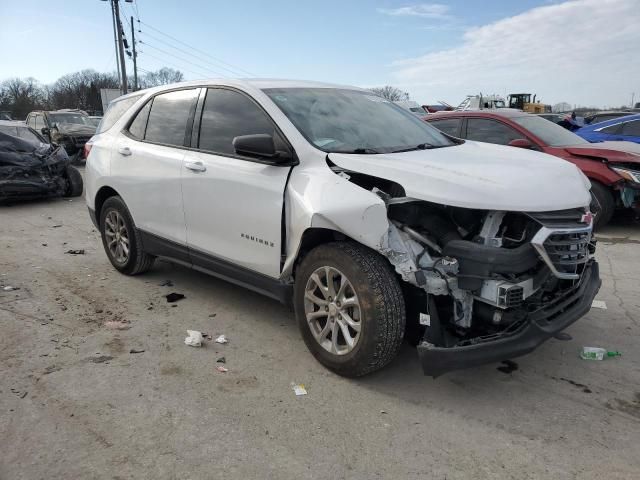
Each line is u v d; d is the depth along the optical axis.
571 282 3.35
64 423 2.93
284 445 2.77
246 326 4.24
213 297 4.86
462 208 3.15
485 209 2.93
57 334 4.04
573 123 11.96
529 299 3.13
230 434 2.85
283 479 2.53
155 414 3.03
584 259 3.20
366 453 2.71
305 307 3.52
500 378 3.45
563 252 3.03
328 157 3.48
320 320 3.55
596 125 10.56
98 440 2.79
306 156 3.55
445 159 3.52
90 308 4.57
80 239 7.19
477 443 2.79
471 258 2.98
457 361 2.91
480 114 7.98
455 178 3.08
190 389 3.29
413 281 3.00
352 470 2.59
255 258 3.82
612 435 2.85
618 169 6.99
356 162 3.35
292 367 3.58
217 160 4.07
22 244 6.85
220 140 4.15
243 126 3.99
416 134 4.31
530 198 2.99
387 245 3.03
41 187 9.96
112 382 3.36
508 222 3.08
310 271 3.43
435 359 2.94
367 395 3.24
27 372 3.47
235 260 3.99
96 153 5.45
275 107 3.83
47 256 6.25
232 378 3.43
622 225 8.00
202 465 2.62
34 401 3.13
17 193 9.70
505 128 7.69
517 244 3.03
